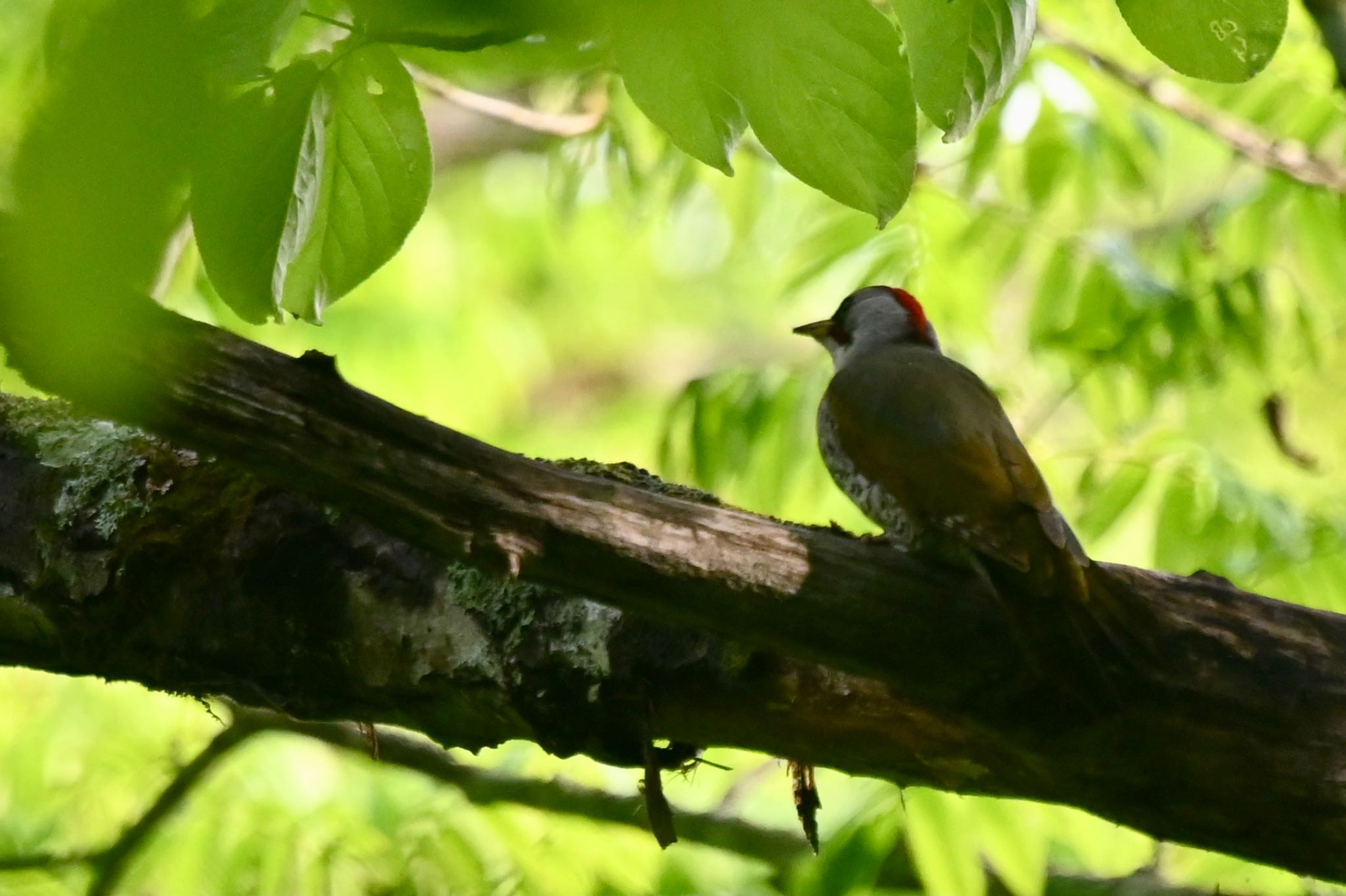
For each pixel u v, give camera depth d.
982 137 9.38
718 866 9.83
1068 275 9.83
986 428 6.09
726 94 3.95
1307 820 5.04
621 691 5.36
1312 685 5.05
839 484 6.64
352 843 8.89
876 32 3.81
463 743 5.76
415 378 15.47
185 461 5.73
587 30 3.07
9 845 9.54
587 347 20.45
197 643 5.70
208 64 3.26
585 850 8.65
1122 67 10.16
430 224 16.16
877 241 9.92
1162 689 5.05
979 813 7.33
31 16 7.15
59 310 2.16
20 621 5.84
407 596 5.48
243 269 4.45
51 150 2.07
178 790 8.77
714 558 4.98
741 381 9.31
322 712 5.76
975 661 5.14
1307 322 9.47
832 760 5.49
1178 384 9.35
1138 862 7.84
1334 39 8.16
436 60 5.10
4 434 5.88
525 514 4.81
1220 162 13.50
